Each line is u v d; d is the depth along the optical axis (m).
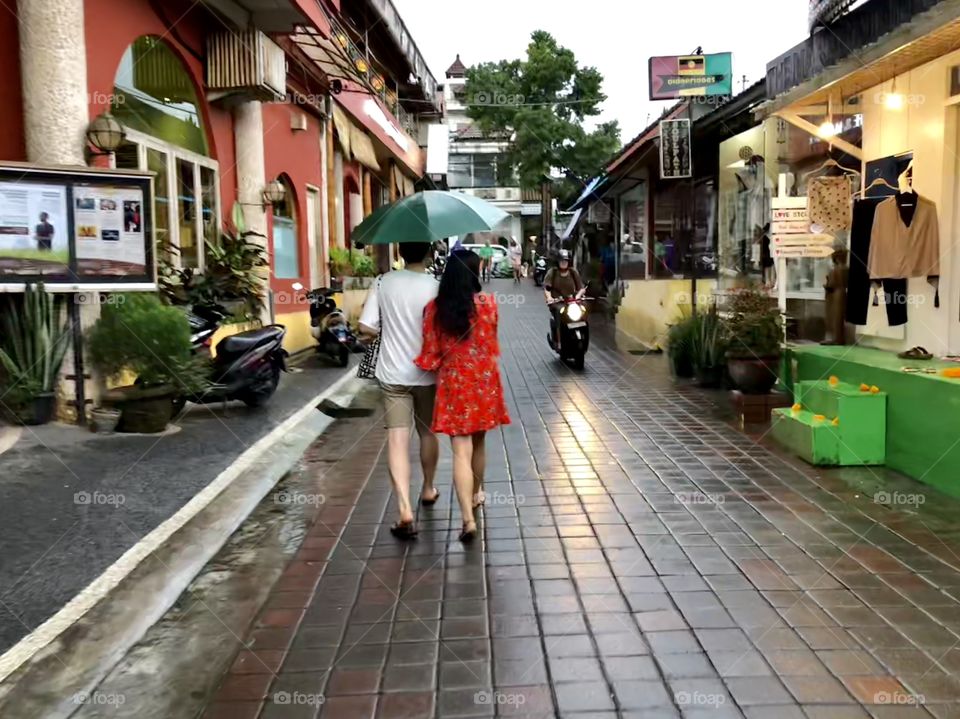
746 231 11.30
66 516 4.59
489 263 34.50
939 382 5.20
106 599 3.62
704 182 14.20
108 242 6.23
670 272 16.67
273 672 3.14
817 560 4.13
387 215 4.72
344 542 4.55
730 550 4.29
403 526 4.59
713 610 3.59
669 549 4.33
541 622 3.51
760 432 7.10
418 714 2.83
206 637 3.43
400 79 23.27
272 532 4.73
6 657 3.07
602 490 5.44
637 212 19.80
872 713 2.78
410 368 4.61
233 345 7.58
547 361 12.24
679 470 5.91
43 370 6.19
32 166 5.93
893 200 6.13
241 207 10.44
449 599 3.77
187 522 4.61
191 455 5.98
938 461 5.25
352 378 10.27
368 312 4.73
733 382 7.84
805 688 2.94
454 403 4.45
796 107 7.50
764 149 10.48
